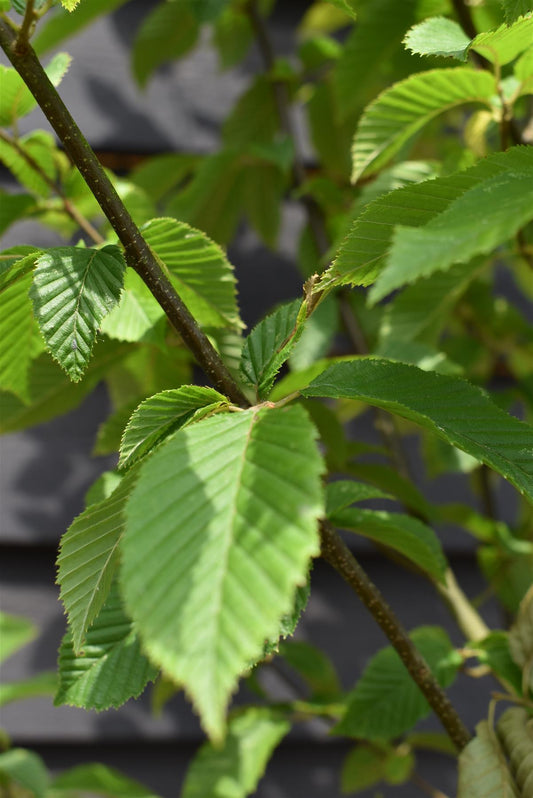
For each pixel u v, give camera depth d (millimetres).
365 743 1010
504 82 703
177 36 1205
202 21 906
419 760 1333
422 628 762
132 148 1381
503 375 1411
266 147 1053
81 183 762
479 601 1036
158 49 1220
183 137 1407
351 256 621
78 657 646
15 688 973
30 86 602
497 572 1020
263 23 1226
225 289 684
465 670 735
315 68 1222
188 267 676
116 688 641
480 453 599
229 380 616
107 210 613
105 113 1372
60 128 606
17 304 662
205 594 523
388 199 604
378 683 749
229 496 539
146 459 576
